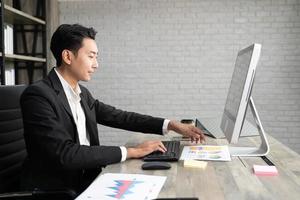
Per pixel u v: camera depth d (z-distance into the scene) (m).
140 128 1.94
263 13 4.22
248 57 1.43
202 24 4.29
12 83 3.62
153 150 1.53
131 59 4.38
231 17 4.26
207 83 4.33
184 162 1.37
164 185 1.12
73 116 1.56
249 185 1.11
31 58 3.62
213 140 1.89
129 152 1.48
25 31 4.00
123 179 1.19
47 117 1.41
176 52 4.34
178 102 4.38
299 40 4.21
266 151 1.54
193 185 1.12
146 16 4.33
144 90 4.39
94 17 4.38
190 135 1.83
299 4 4.18
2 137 1.56
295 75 4.24
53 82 1.57
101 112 1.97
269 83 4.27
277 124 4.30
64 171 1.48
